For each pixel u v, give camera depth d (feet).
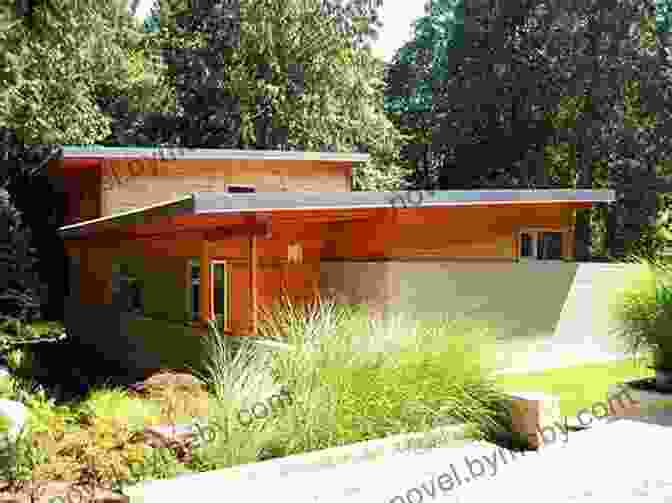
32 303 79.46
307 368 23.18
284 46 94.79
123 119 94.99
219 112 92.53
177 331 41.78
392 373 23.63
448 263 38.78
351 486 19.08
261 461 20.20
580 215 96.07
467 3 103.14
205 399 22.99
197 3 96.32
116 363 52.95
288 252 41.65
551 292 42.42
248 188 61.67
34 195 93.71
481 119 99.14
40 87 72.18
